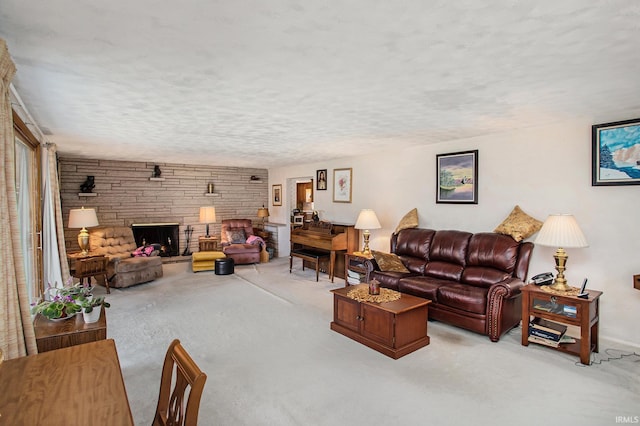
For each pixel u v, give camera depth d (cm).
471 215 437
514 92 255
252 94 262
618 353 305
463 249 408
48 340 224
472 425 210
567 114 317
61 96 264
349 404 231
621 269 324
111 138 446
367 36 167
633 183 314
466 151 438
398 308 302
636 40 171
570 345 310
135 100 277
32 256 378
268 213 862
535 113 315
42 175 425
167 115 326
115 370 140
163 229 753
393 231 539
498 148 408
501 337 341
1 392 123
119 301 460
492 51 185
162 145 503
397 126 372
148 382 258
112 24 154
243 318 395
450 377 266
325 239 583
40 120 345
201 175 796
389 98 271
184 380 124
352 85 241
